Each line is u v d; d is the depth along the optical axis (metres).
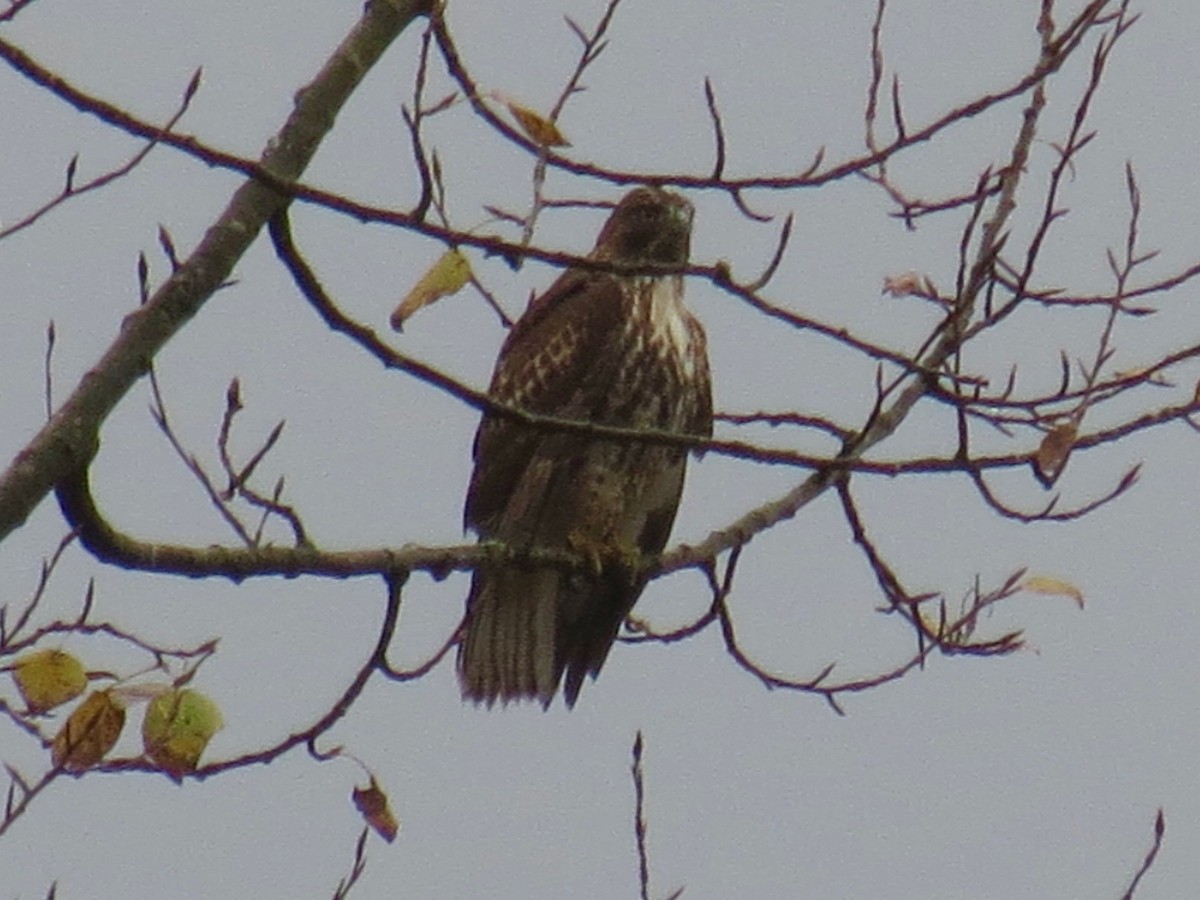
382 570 10.40
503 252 9.01
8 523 8.75
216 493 9.80
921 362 10.83
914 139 9.84
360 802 10.16
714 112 9.47
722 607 12.60
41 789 8.94
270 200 9.30
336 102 9.60
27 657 9.13
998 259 10.96
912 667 12.35
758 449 10.30
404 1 9.83
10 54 8.52
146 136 8.70
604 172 9.81
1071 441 10.55
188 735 9.25
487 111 9.92
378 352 9.44
